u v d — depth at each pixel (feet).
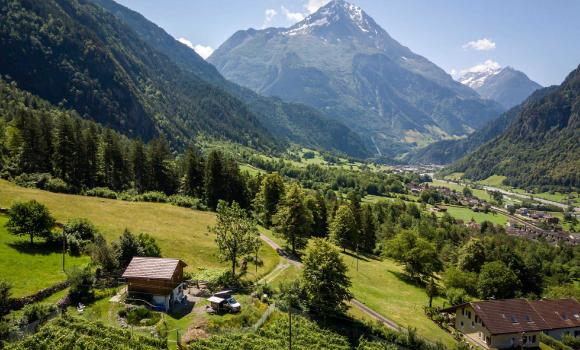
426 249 365.81
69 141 443.73
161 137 523.70
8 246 243.40
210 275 253.44
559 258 629.51
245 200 496.23
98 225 305.73
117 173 496.23
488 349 249.34
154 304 202.49
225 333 185.06
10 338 154.10
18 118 463.42
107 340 160.04
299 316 220.23
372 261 411.13
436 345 222.28
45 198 345.31
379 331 224.94
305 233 347.15
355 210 472.44
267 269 290.56
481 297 354.33
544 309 303.48
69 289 197.77
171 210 398.42
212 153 479.41
